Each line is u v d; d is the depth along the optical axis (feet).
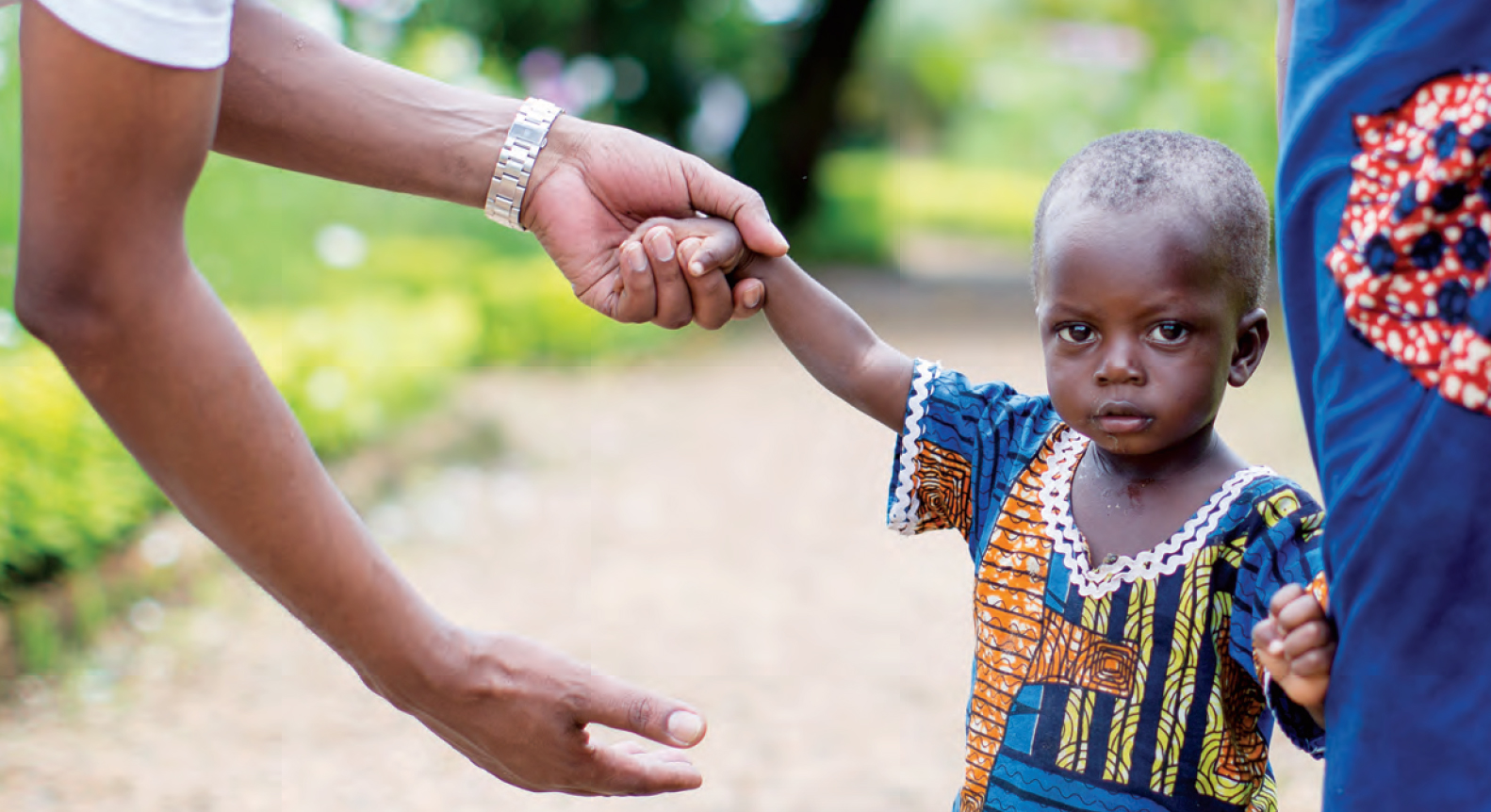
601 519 20.44
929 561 18.66
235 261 26.50
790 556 18.83
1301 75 4.43
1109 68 93.04
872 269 61.62
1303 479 21.65
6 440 13.79
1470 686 4.07
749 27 56.65
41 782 11.22
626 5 52.65
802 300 6.77
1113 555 5.73
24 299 4.45
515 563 18.12
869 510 21.40
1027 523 5.98
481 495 21.50
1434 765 4.12
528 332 33.47
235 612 15.42
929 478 6.39
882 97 83.71
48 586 14.24
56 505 14.06
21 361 15.80
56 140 4.18
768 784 11.75
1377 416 4.18
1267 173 43.70
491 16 49.49
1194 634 5.51
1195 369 5.43
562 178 6.88
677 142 56.44
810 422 28.19
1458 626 4.09
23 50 4.22
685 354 37.14
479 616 15.97
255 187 27.81
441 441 24.18
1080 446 6.04
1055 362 5.64
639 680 14.06
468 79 36.27
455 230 36.78
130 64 4.12
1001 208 97.71
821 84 59.36
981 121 118.42
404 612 5.17
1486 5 4.01
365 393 22.61
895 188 78.48
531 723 5.39
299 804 11.14
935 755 12.34
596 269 6.95
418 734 12.66
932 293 53.78
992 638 5.94
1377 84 4.19
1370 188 4.20
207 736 12.38
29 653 13.42
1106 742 5.58
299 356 21.01
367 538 5.09
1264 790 5.80
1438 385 4.06
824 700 13.61
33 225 4.32
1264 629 4.63
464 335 29.76
